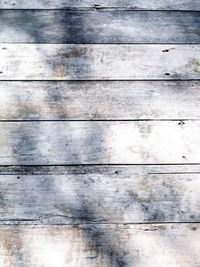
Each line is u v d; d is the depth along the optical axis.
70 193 1.94
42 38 2.38
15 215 1.88
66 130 2.09
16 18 2.46
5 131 2.08
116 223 1.87
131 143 2.07
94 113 2.14
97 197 1.93
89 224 1.87
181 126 2.12
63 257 1.80
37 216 1.88
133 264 1.79
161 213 1.90
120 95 2.20
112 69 2.29
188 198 1.94
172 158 2.04
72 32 2.41
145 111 2.16
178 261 1.80
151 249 1.82
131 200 1.93
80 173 1.99
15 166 2.00
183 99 2.20
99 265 1.78
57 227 1.86
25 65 2.29
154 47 2.37
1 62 2.29
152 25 2.45
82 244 1.83
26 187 1.95
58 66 2.29
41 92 2.20
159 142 2.08
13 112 2.13
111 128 2.11
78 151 2.04
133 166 2.01
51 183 1.96
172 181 1.98
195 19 2.49
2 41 2.36
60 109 2.15
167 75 2.28
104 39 2.39
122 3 2.53
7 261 1.78
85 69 2.28
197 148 2.07
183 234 1.86
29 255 1.80
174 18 2.49
